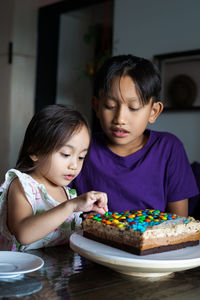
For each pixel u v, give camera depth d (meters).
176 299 0.68
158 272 0.76
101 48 4.66
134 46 3.40
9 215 1.08
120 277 0.78
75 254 0.94
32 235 0.92
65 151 1.06
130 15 3.43
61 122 1.06
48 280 0.74
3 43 4.68
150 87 1.13
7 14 4.62
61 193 1.28
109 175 1.35
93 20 5.07
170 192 1.39
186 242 0.89
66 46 4.91
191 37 3.00
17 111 4.60
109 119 1.15
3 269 0.72
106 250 0.83
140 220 0.90
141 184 1.34
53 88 4.70
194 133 2.98
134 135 1.17
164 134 1.43
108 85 1.12
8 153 4.58
